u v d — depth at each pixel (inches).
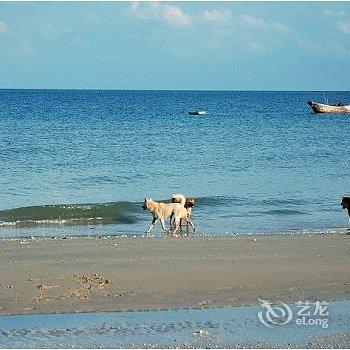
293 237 704.4
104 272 534.9
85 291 482.0
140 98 7244.1
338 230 802.2
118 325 401.7
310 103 4055.1
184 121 3102.9
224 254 605.9
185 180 1240.2
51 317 420.8
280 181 1253.7
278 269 552.7
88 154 1626.5
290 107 5059.1
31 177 1239.5
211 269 549.0
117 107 4618.6
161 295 475.2
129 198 1047.0
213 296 474.3
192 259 583.5
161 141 2030.0
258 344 361.1
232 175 1321.4
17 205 975.6
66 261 572.1
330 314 428.5
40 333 384.5
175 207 780.0
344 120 3412.9
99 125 2704.2
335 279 526.3
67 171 1326.3
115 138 2103.8
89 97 7386.8
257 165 1488.7
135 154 1648.6
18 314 427.2
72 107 4483.3
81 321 411.2
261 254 608.1
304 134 2434.8
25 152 1636.3
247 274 535.2
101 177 1256.8
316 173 1375.5
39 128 2464.3
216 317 420.8
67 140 1989.4
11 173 1284.4
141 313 430.3
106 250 621.9
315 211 961.5
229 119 3344.0
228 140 2111.2
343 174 1365.7
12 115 3366.1
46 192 1090.7
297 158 1641.2
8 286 492.1
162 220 775.7
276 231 802.8
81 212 908.6
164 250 621.9
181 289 491.2
